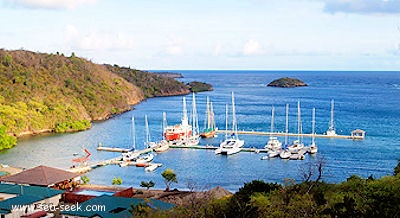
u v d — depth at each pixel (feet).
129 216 153.07
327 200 120.26
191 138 416.46
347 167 298.76
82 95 620.49
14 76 569.64
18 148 386.32
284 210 110.01
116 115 635.66
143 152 360.07
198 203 130.72
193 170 298.76
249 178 274.57
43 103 530.68
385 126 496.23
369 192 119.03
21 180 215.72
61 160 334.65
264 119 572.51
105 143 412.16
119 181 256.93
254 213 118.73
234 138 417.90
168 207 154.51
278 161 321.52
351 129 475.72
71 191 221.05
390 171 287.48
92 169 305.12
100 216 156.76
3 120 449.06
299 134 434.71
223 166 309.63
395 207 101.45
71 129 496.23
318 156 333.01
